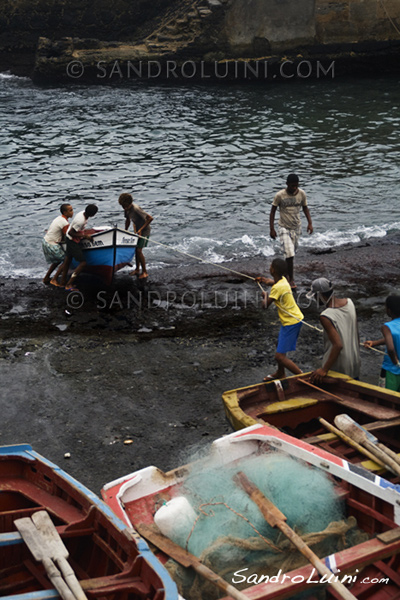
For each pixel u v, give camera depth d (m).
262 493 5.02
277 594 4.04
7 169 19.44
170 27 36.25
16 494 5.43
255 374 8.48
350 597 3.92
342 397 7.00
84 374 8.43
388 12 34.22
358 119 24.78
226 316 10.30
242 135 23.06
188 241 13.77
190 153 21.00
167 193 17.14
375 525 4.91
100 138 23.11
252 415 6.56
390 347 6.70
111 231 10.74
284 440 5.62
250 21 34.84
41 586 4.59
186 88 33.22
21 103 29.36
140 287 11.42
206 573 4.18
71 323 9.95
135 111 27.39
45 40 35.84
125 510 5.09
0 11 37.38
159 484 5.38
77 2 37.59
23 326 9.80
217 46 35.19
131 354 9.00
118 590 4.00
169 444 6.93
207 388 8.11
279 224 11.05
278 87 32.62
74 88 33.62
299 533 4.78
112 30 38.25
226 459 5.71
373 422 6.30
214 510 4.96
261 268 12.33
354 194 16.78
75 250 10.80
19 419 7.41
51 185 18.00
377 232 14.31
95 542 4.66
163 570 3.98
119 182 18.20
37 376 8.36
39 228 14.65
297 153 20.62
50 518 4.95
